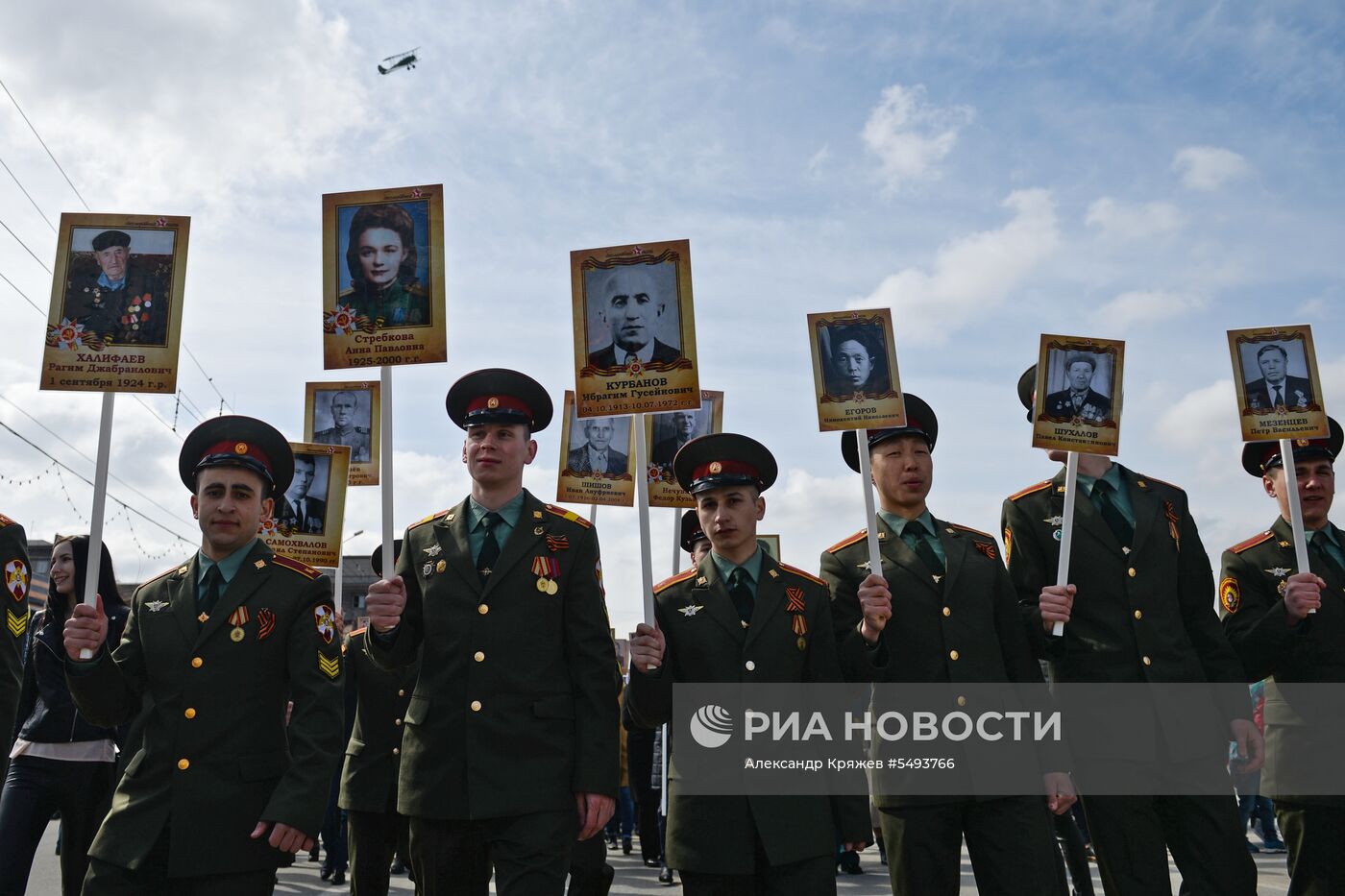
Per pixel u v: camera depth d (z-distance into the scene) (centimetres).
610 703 501
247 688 485
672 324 555
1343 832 618
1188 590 595
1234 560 695
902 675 568
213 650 486
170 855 452
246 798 469
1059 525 606
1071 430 588
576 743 494
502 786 475
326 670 490
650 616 535
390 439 508
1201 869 542
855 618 589
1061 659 585
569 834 482
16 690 527
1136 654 568
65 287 507
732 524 590
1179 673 562
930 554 596
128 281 511
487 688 491
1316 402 639
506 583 508
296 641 493
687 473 612
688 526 941
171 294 513
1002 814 538
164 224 519
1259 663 633
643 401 552
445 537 527
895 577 588
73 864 678
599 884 710
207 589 505
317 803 457
